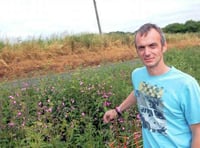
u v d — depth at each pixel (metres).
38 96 2.16
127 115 1.83
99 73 2.87
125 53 7.64
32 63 5.86
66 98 2.14
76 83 2.23
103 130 1.82
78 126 1.84
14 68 5.57
